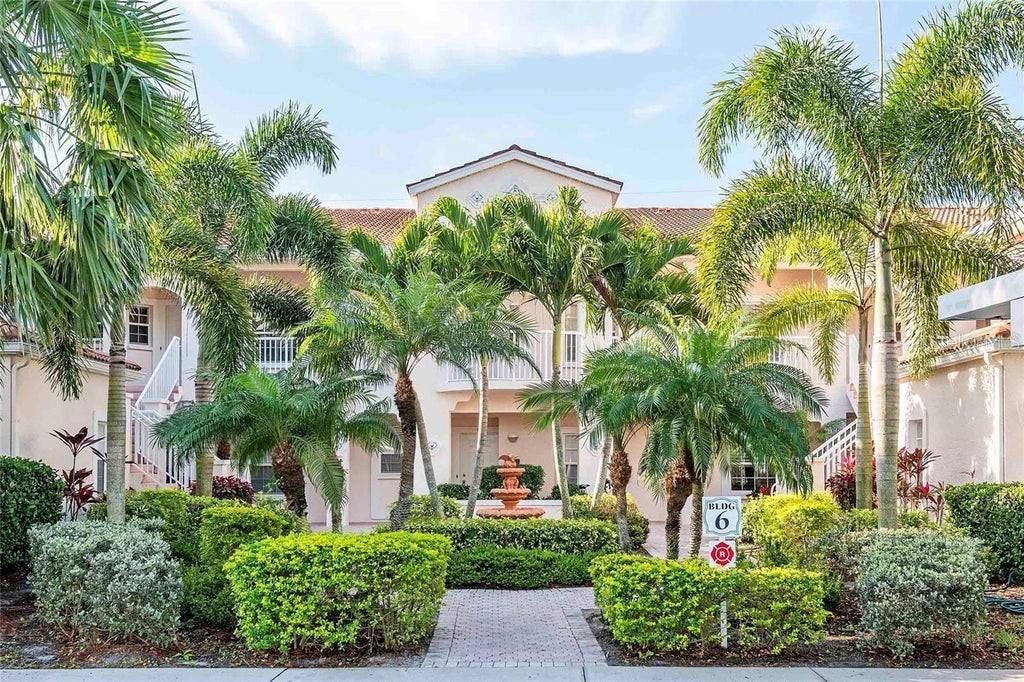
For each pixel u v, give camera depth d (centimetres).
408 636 791
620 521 1262
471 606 1042
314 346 1367
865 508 1391
